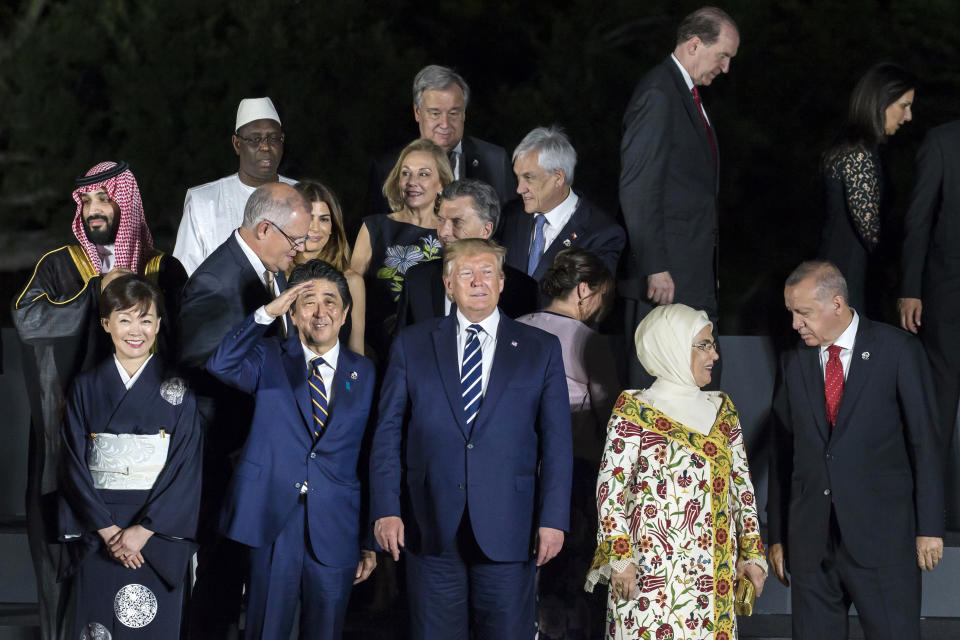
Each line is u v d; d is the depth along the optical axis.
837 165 21.25
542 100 34.31
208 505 18.14
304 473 17.48
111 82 33.91
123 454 17.62
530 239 21.19
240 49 33.81
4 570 21.08
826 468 17.66
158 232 34.31
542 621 18.70
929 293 21.17
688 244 20.52
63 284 18.75
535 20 38.03
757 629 20.17
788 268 35.41
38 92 34.31
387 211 23.41
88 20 34.84
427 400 17.39
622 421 16.59
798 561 17.91
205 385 18.03
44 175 34.62
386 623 20.31
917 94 34.91
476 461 17.14
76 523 17.73
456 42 37.97
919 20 34.66
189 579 18.58
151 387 17.77
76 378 17.86
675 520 16.28
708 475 16.39
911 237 21.12
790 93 35.12
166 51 33.78
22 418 22.64
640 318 20.75
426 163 20.95
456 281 17.33
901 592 17.50
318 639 17.62
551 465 17.17
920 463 17.50
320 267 17.64
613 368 18.88
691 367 16.72
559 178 20.62
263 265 18.17
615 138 34.25
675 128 20.36
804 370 17.92
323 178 33.62
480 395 17.42
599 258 19.09
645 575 16.27
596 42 34.91
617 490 16.44
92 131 34.94
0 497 22.64
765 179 35.50
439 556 17.28
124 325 17.58
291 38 34.34
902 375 17.53
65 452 17.69
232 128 33.62
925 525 17.44
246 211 18.12
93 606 17.75
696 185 20.53
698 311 16.88
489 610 17.25
